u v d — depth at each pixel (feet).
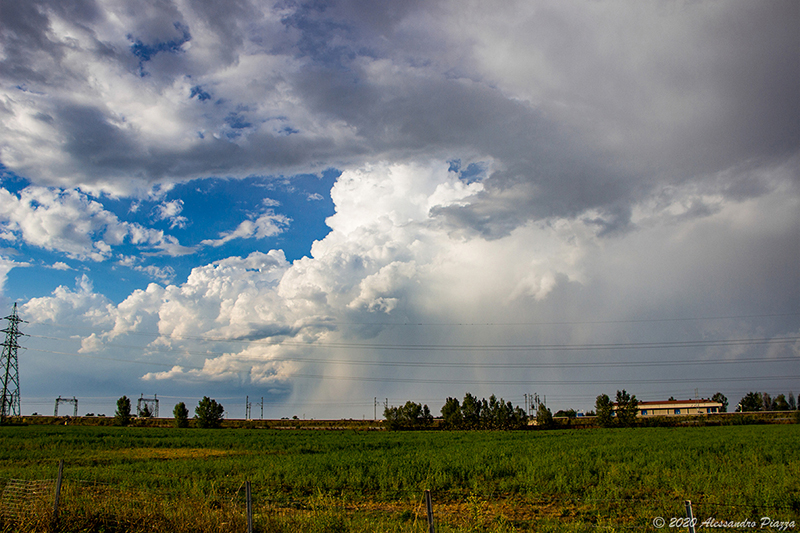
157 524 47.91
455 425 412.77
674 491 70.59
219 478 90.22
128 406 430.61
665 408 524.93
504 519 57.88
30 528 48.34
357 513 60.90
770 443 141.69
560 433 293.02
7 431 272.10
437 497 74.38
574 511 64.34
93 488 65.82
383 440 239.71
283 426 435.94
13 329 334.24
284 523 48.70
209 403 410.93
